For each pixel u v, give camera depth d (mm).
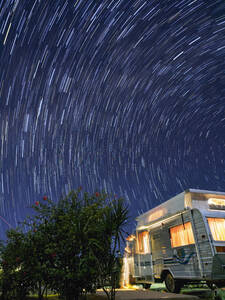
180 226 8164
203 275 6887
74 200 6074
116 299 5418
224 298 6590
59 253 5367
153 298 5414
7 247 6199
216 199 8258
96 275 5152
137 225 11148
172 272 8234
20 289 5969
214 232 7090
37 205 6078
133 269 11164
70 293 5215
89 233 5395
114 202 5434
